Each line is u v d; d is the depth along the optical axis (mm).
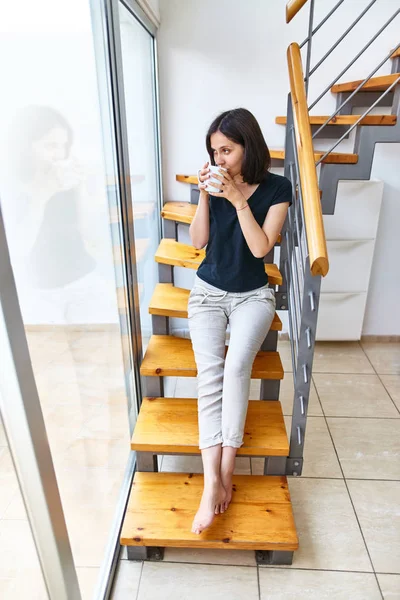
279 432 1443
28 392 697
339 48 2133
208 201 1429
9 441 707
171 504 1369
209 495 1231
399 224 2467
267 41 2121
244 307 1424
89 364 1134
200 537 1263
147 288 2131
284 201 1356
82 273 1053
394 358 2582
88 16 1087
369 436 1931
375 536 1463
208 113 2254
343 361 2541
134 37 1712
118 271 1475
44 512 787
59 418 926
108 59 1247
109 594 1285
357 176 1692
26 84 732
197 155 2338
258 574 1338
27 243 744
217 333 1438
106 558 1337
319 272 1125
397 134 1633
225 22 2090
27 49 734
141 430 1452
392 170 2354
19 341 665
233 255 1420
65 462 973
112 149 1350
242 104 2236
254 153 1255
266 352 1677
